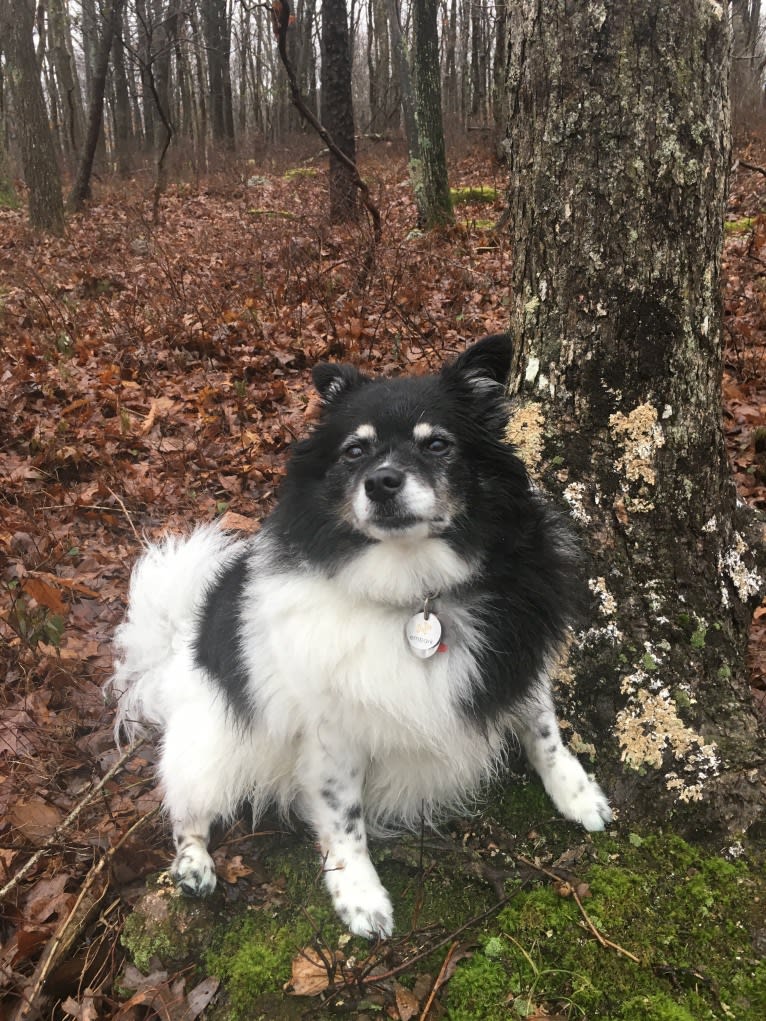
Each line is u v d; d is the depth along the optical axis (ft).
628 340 2.51
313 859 2.41
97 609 3.56
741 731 2.42
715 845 2.25
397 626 2.19
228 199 14.89
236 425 4.91
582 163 2.44
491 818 2.41
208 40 24.00
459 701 2.21
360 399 2.39
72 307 6.77
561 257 2.55
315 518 2.28
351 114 10.39
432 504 2.11
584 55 2.38
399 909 2.22
